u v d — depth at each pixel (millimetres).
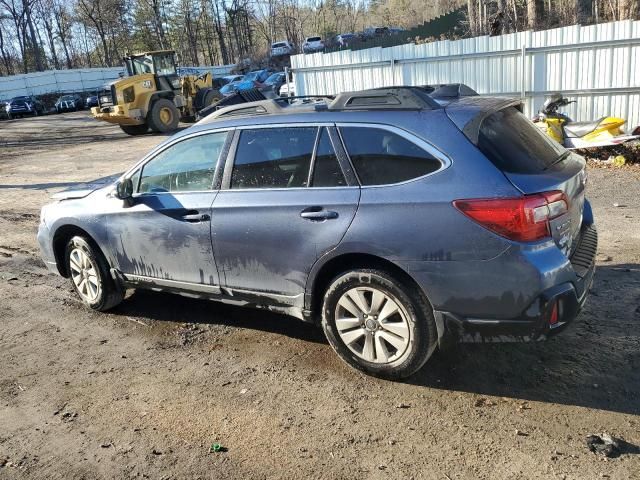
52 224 5207
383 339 3670
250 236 4000
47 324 5055
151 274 4672
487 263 3260
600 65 11156
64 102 46625
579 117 11727
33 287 6055
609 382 3602
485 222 3236
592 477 2812
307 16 82250
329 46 51469
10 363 4371
